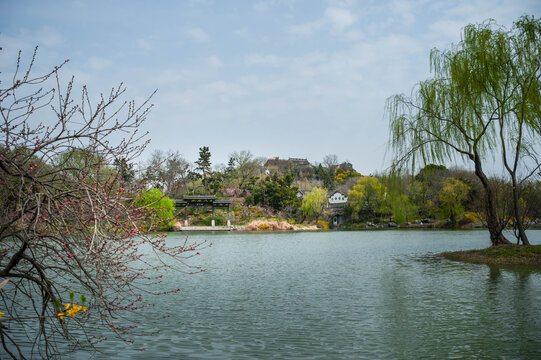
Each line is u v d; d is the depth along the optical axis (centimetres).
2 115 412
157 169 540
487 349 712
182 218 7362
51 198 432
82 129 453
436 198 5641
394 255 2514
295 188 8862
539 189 2172
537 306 1034
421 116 2153
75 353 680
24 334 762
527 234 3806
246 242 4088
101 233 412
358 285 1423
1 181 425
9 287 1143
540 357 667
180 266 2014
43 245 454
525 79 1852
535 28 1817
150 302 1132
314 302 1139
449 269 1777
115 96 464
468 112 2031
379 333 822
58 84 437
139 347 724
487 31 1919
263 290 1336
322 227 8000
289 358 674
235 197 9556
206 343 757
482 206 2391
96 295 465
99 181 470
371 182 7381
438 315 966
